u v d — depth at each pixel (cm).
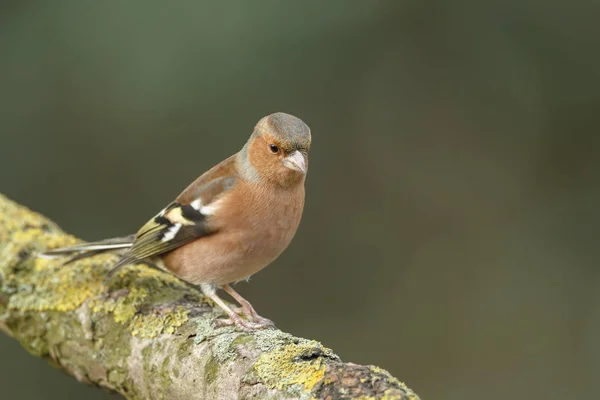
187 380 591
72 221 1227
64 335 697
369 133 1302
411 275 1276
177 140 1230
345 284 1275
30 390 1095
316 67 1251
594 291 1230
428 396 1195
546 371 1188
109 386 678
